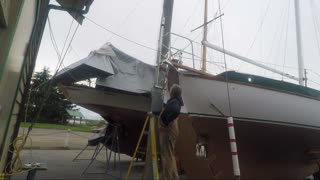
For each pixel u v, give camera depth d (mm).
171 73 5043
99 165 8055
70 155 9773
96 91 7836
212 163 4961
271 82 5215
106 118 8273
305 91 5617
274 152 5605
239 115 4977
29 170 4270
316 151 6094
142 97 8000
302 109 5570
